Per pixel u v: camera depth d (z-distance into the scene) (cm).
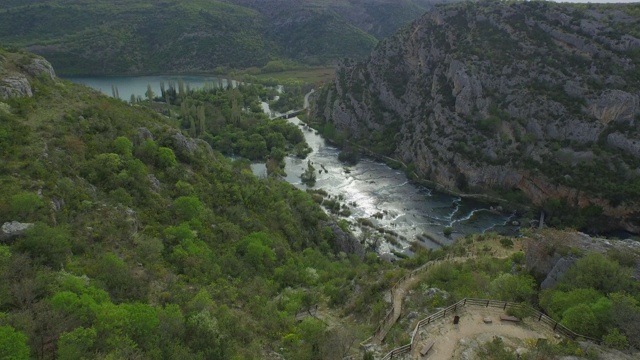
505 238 8431
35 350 2867
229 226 6950
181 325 3722
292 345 4259
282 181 12594
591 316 3481
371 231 11419
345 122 19762
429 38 19250
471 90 15362
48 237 4069
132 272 4525
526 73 14850
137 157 7112
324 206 12694
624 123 12744
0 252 3638
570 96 13838
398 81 19788
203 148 9669
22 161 5241
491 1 18475
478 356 3247
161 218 6103
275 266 6656
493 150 14050
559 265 4672
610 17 14762
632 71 13300
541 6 16312
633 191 11525
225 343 3728
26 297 3294
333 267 7575
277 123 18925
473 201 13688
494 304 3959
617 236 11450
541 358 3084
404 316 4378
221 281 5347
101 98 8812
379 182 14975
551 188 12694
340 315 5459
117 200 5741
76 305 3253
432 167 15000
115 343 3008
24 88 6850
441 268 5812
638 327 3334
